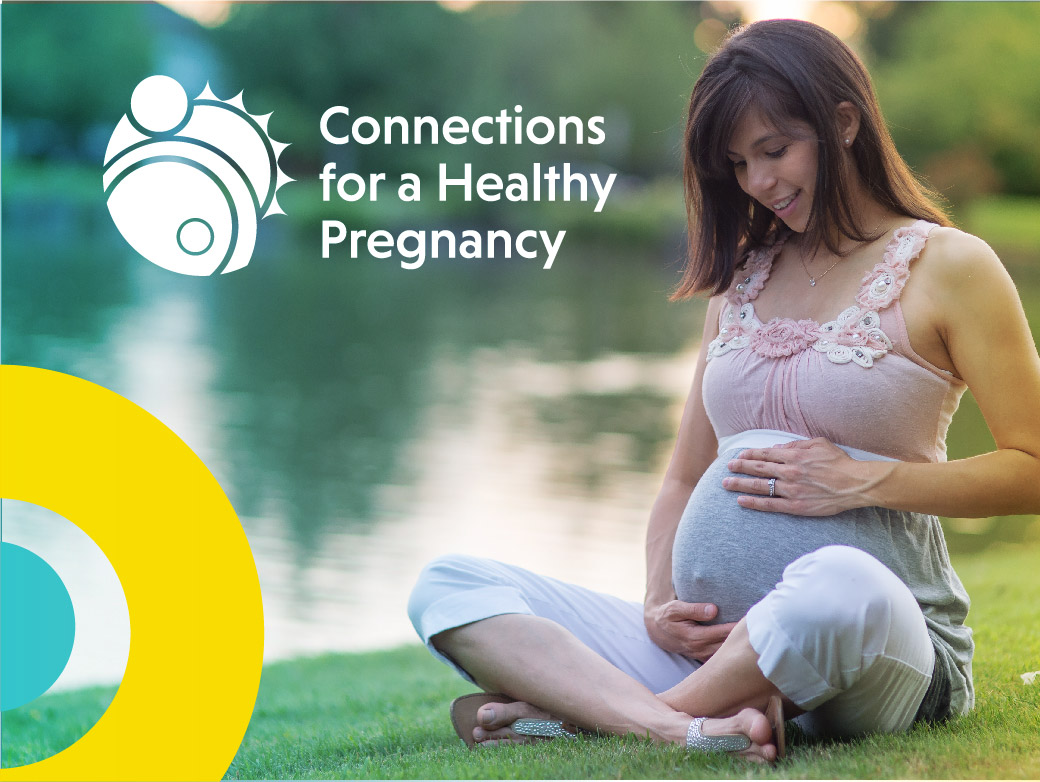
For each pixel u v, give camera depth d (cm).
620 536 858
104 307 2395
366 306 2672
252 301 2681
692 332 2331
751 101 229
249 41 5609
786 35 231
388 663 517
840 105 230
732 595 239
